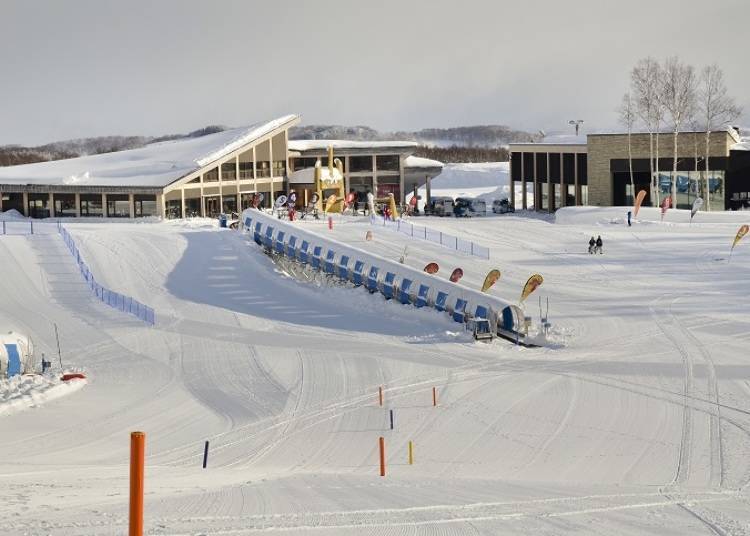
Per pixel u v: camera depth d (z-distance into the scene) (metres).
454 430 31.17
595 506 19.22
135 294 57.81
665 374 37.91
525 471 26.25
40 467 26.20
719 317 49.03
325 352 43.72
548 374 38.66
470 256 68.12
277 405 35.16
